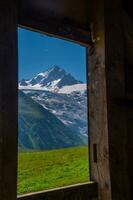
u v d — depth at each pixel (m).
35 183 2.19
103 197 2.06
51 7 2.07
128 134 2.33
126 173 2.16
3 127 1.53
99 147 2.13
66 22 2.15
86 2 2.33
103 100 2.14
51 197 1.79
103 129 2.12
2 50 1.60
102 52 2.19
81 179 2.29
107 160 2.06
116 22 2.30
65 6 2.16
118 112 2.19
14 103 1.60
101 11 2.23
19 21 1.85
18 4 1.86
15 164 1.56
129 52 2.50
